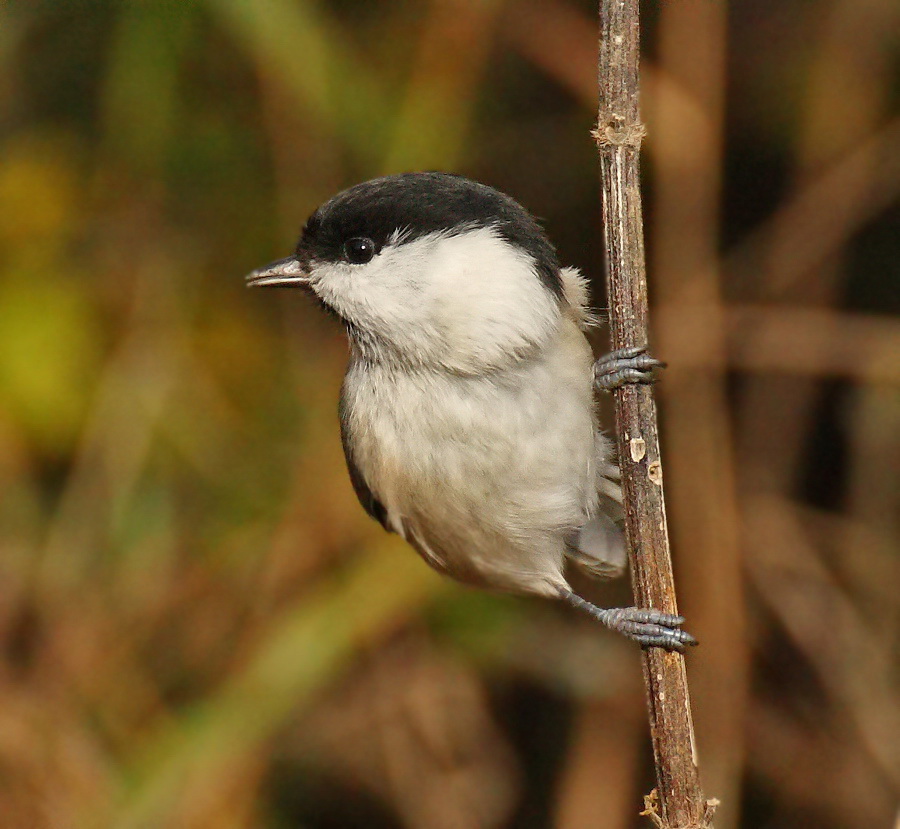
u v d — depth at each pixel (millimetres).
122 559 8125
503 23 8633
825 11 8805
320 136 8367
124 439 8219
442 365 5578
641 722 8508
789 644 8672
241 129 8547
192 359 8484
